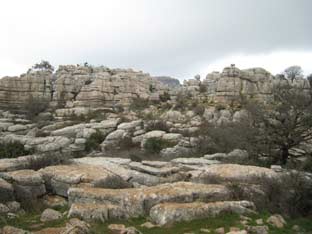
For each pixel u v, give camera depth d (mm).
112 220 14055
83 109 59156
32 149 38000
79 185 18453
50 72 70812
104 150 42094
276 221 14219
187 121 48625
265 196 16609
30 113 59844
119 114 55938
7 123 52688
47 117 57938
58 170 20234
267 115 31266
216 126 42469
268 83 56938
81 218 13867
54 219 14195
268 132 30125
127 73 68125
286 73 63812
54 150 38750
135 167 24078
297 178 17609
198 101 58969
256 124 31516
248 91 57781
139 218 14422
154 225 13508
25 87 65188
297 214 15820
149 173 22531
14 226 13242
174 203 14875
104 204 15086
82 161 26781
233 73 58812
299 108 30094
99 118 54219
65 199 18438
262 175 18469
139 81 67062
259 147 29891
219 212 14344
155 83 71062
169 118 51594
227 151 33688
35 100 62531
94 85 62688
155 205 14656
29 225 13461
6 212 15086
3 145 37906
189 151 36000
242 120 33812
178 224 13430
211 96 60062
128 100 62688
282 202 16219
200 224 13320
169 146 39156
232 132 34938
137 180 21422
